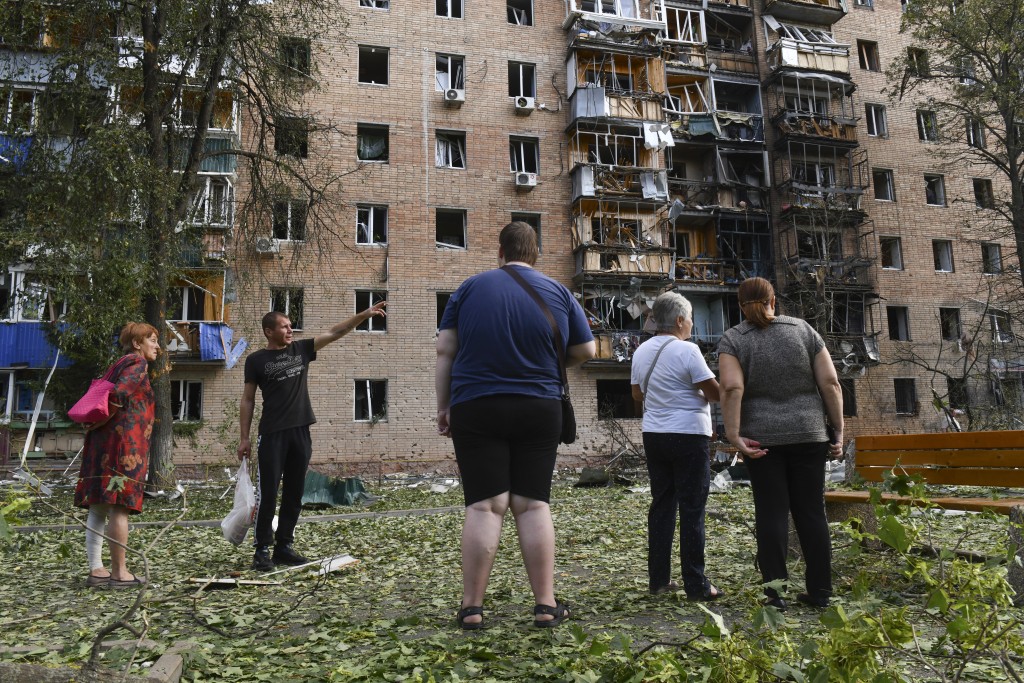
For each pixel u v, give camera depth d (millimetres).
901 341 29016
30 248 13984
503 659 2836
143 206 14438
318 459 22312
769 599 3877
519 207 25688
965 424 21094
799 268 27328
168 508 12383
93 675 2273
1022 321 26484
